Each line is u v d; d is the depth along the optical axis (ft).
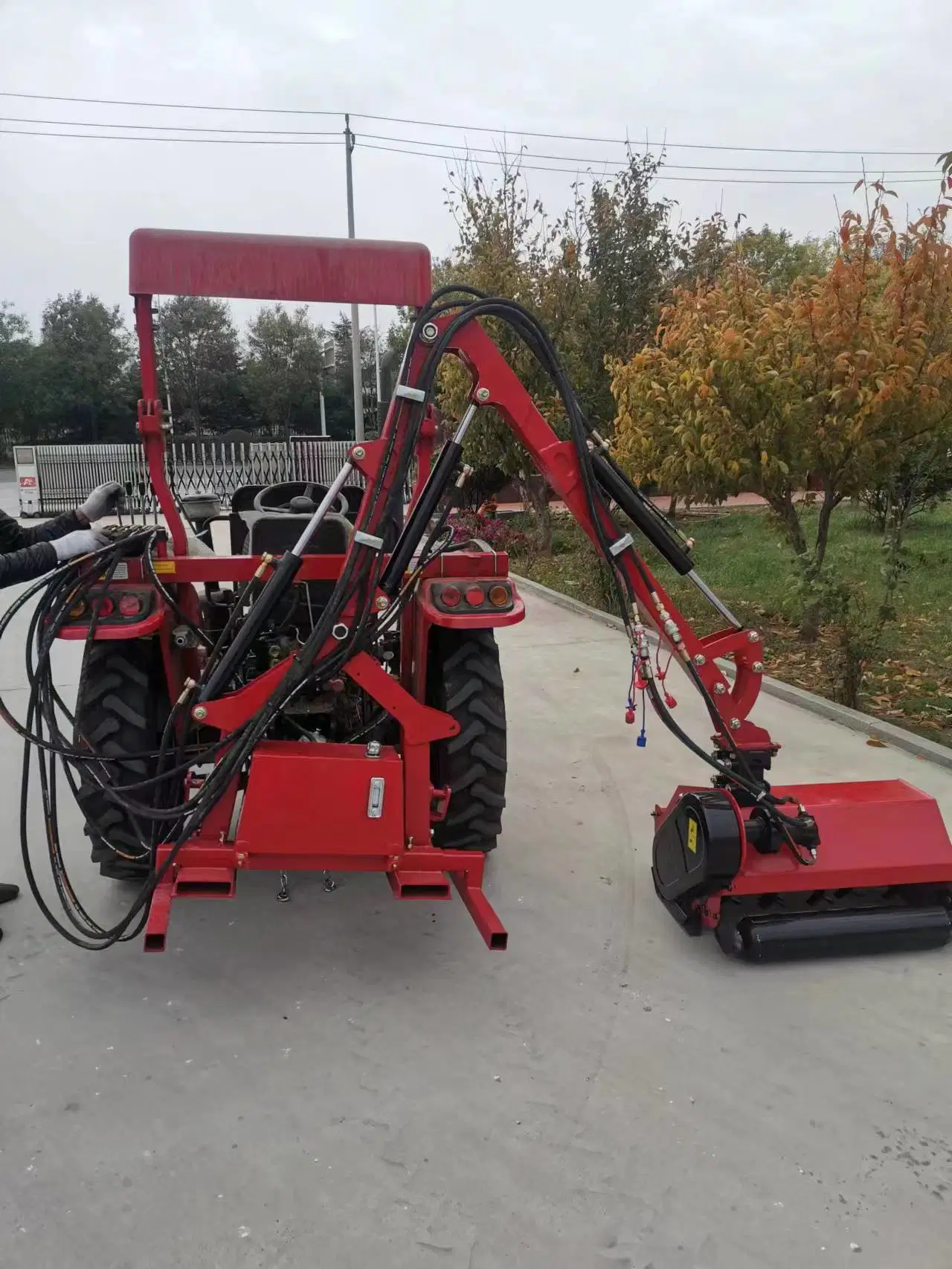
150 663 10.14
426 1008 9.00
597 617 26.25
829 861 9.80
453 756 10.75
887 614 17.98
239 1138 7.28
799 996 9.26
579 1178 6.92
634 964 9.78
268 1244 6.33
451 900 11.12
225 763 8.75
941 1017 8.95
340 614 9.00
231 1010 8.93
